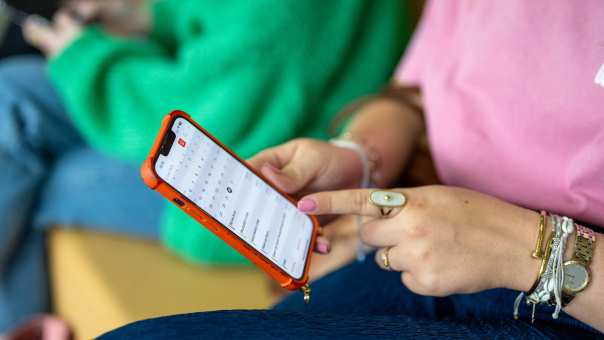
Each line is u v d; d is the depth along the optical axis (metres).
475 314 0.70
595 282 0.62
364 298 0.74
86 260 1.19
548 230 0.63
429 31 0.85
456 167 0.76
